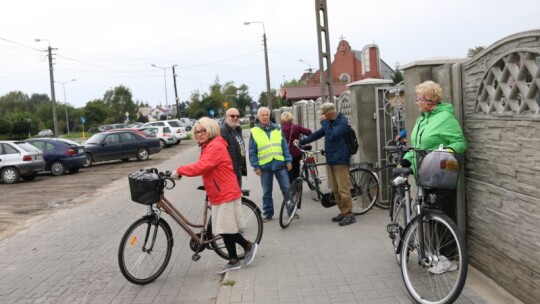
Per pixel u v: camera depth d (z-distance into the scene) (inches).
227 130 264.8
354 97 329.1
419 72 209.5
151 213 209.8
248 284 192.2
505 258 159.3
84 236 317.7
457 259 161.2
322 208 334.6
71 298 201.6
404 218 191.8
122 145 930.1
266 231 278.7
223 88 3631.9
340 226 277.4
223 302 174.9
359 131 327.9
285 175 302.8
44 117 3934.5
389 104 324.8
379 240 240.7
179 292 200.8
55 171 752.3
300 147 309.0
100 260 256.7
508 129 153.5
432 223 161.2
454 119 173.2
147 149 957.8
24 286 221.3
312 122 612.1
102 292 206.4
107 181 653.3
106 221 365.1
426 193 175.2
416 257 176.2
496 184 163.2
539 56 138.6
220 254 224.5
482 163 172.1
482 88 169.3
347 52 2812.5
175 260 246.1
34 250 288.7
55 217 399.9
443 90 195.2
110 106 4163.4
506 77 153.6
